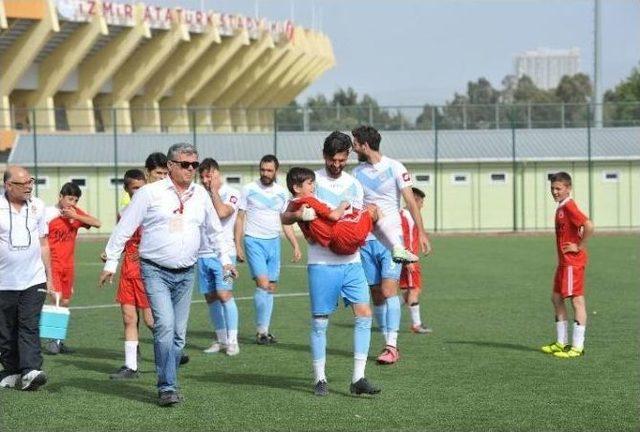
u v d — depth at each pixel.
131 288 10.91
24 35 47.03
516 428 8.36
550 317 15.92
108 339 14.04
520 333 14.09
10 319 10.35
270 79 71.00
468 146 45.97
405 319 15.87
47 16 46.59
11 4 45.72
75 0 48.62
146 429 8.45
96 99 59.00
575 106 48.28
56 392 10.08
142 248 9.57
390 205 11.57
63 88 53.94
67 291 12.94
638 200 45.44
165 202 9.52
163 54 55.62
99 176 44.34
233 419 8.75
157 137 45.97
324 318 9.81
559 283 12.02
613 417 8.73
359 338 9.71
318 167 45.56
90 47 50.50
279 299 19.16
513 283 21.73
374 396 9.67
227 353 12.41
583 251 11.95
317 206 9.63
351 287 9.75
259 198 13.36
